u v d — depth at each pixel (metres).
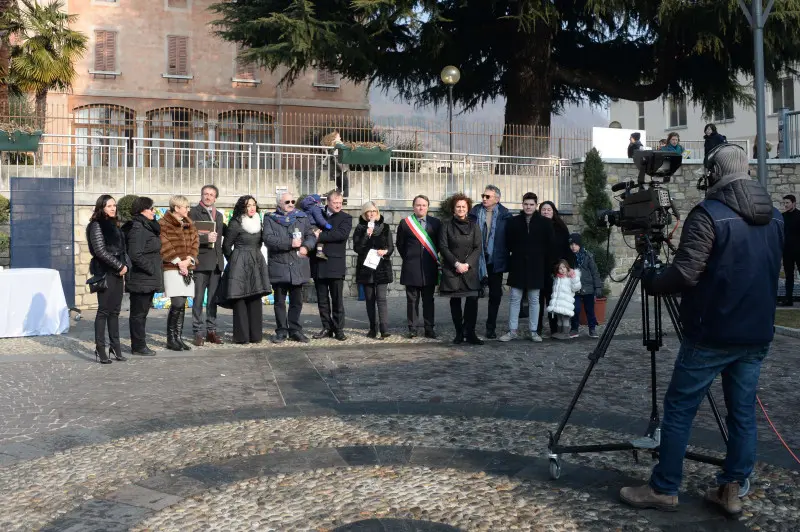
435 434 5.25
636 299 15.37
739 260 3.58
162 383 7.14
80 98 29.11
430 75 23.11
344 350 9.02
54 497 4.05
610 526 3.59
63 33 22.36
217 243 9.55
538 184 17.23
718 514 3.74
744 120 33.91
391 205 16.52
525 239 9.55
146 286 8.61
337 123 17.47
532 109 21.70
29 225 12.70
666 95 24.06
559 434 4.28
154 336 10.30
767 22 17.58
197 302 9.41
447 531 3.53
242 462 4.64
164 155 15.57
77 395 6.63
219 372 7.68
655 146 17.45
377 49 19.67
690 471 4.39
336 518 3.69
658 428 4.59
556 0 20.83
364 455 4.76
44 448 5.00
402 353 8.77
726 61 20.38
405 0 17.61
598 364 7.97
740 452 3.70
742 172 3.69
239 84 31.05
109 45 29.55
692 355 3.70
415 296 10.02
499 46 22.89
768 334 3.66
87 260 15.01
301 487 4.16
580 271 9.85
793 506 3.83
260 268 9.36
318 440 5.12
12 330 10.23
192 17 30.52
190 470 4.48
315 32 18.03
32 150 15.01
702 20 17.80
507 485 4.17
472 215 9.48
